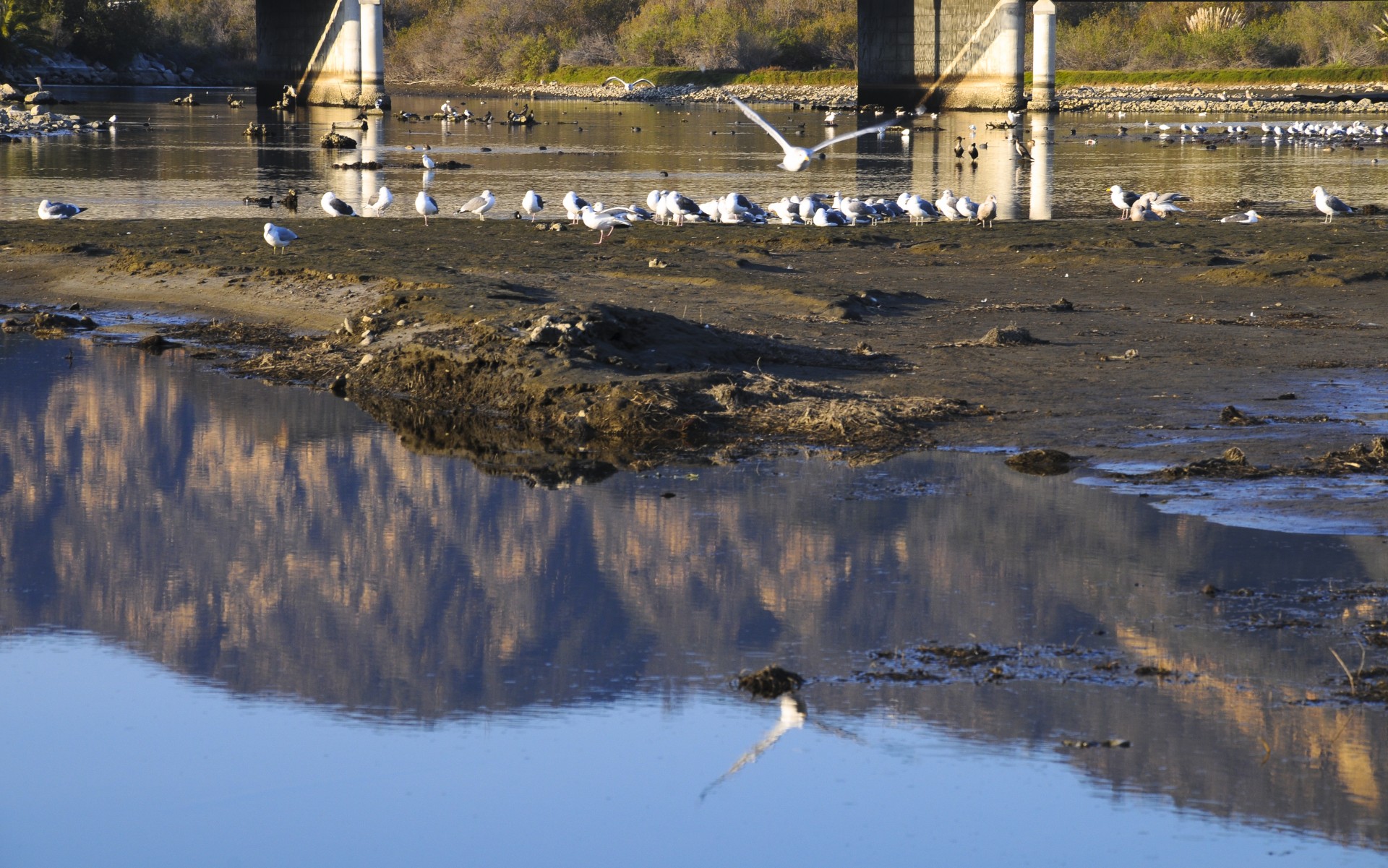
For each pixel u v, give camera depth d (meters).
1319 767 8.43
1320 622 10.45
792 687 9.73
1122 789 8.26
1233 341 20.62
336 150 65.88
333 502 14.62
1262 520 12.67
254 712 9.63
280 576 12.42
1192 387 17.75
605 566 12.41
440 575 12.36
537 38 166.50
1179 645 10.16
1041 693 9.48
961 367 19.05
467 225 33.47
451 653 10.59
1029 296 24.66
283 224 33.06
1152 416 16.41
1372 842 7.65
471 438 17.06
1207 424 15.97
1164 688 9.52
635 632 10.87
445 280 23.25
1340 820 7.88
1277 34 145.38
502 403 17.83
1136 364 19.16
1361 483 13.58
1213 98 122.44
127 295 25.03
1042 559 11.98
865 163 60.94
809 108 117.12
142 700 9.88
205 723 9.48
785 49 155.25
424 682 10.06
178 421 17.77
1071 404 17.08
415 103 127.94
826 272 27.11
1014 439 15.73
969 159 63.28
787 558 12.34
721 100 130.00
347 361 20.17
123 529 13.80
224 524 13.90
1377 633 10.20
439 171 54.81
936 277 26.77
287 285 24.50
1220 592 11.08
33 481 15.36
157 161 56.97
